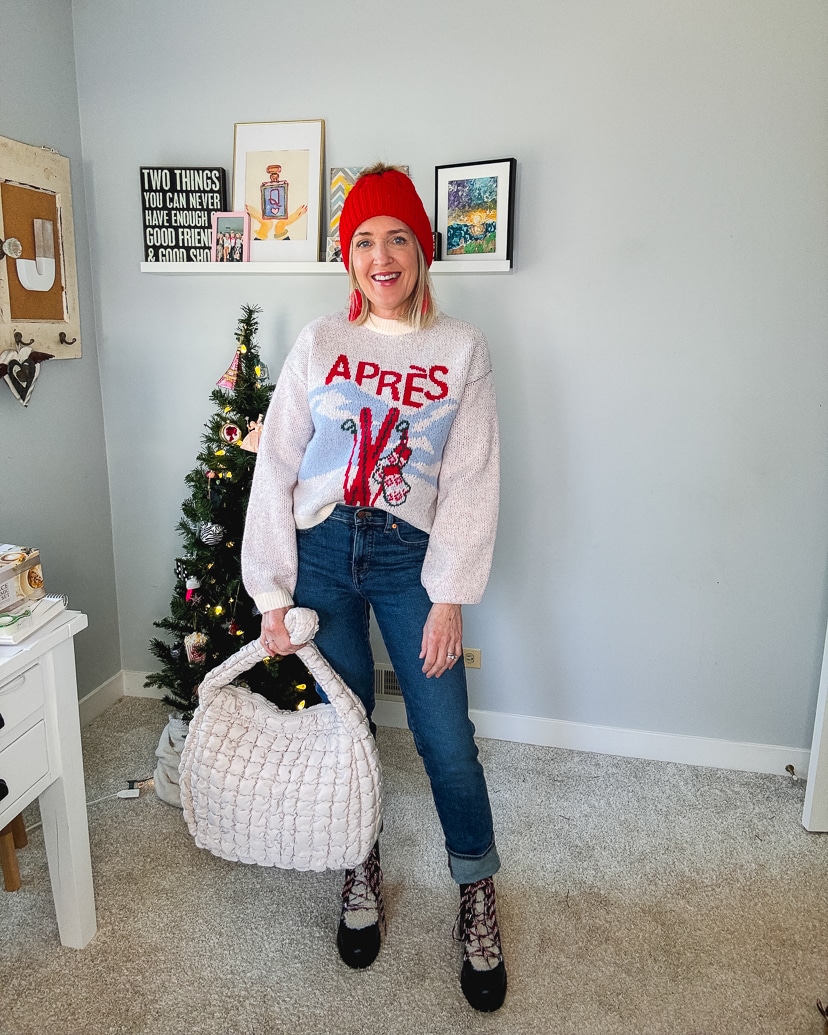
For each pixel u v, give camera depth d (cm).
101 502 245
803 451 202
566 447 214
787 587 211
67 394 225
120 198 225
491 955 145
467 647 235
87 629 243
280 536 145
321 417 140
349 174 208
